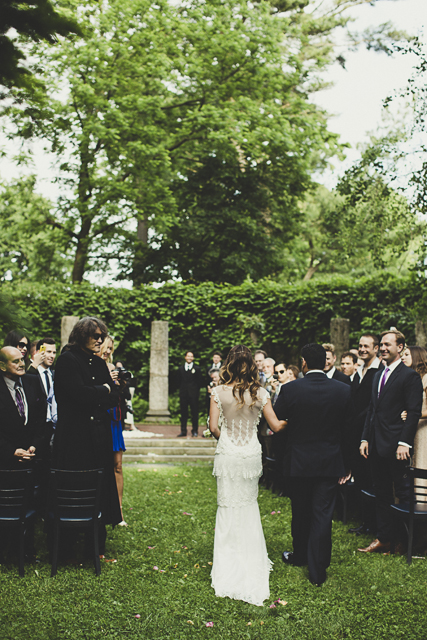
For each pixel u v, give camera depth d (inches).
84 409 182.7
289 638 138.1
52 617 146.8
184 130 745.6
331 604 159.3
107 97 672.4
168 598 161.8
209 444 460.8
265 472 332.8
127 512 263.0
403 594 166.9
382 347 216.8
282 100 817.5
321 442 179.5
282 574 182.2
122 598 161.0
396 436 207.9
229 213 800.3
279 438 293.4
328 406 179.8
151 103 646.5
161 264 848.3
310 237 1059.3
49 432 215.6
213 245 855.7
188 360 498.9
